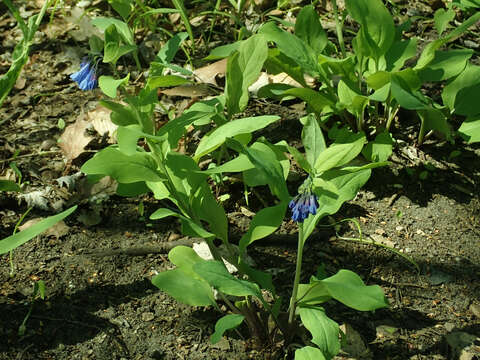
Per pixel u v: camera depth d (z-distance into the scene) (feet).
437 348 2.90
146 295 3.15
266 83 4.40
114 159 2.62
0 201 3.60
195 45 4.90
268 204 3.66
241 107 3.29
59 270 3.26
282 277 3.26
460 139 4.04
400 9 5.24
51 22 4.64
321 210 2.76
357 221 3.54
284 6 5.29
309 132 2.83
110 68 4.61
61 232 3.47
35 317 3.01
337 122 4.08
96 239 3.45
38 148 3.99
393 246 3.42
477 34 4.99
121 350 2.89
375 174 3.83
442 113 3.58
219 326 2.45
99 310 3.06
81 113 4.23
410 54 3.71
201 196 2.85
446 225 3.53
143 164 2.69
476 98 3.68
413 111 4.17
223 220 2.88
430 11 5.25
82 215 3.58
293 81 4.35
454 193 3.72
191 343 2.93
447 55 3.73
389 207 3.64
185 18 4.17
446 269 3.29
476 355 2.83
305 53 3.56
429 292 3.18
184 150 3.92
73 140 3.99
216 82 4.43
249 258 3.34
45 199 3.63
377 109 3.89
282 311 3.05
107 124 4.06
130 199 3.71
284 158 3.13
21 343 2.89
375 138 3.92
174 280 2.66
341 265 3.32
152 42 4.85
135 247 3.38
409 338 2.94
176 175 2.76
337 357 2.85
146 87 2.90
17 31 5.01
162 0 5.25
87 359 2.85
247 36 4.85
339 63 3.68
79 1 5.35
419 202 3.67
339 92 3.71
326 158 2.53
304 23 3.78
